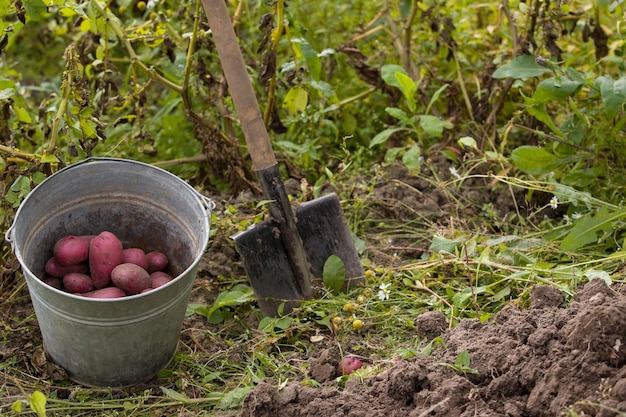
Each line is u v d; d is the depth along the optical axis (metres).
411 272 2.39
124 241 2.32
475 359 2.05
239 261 2.47
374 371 2.11
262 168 2.28
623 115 2.54
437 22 2.71
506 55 2.70
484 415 1.94
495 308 2.28
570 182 2.51
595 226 2.31
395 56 2.93
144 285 2.20
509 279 2.31
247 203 2.60
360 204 2.56
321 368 2.15
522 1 2.71
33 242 2.19
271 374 2.20
